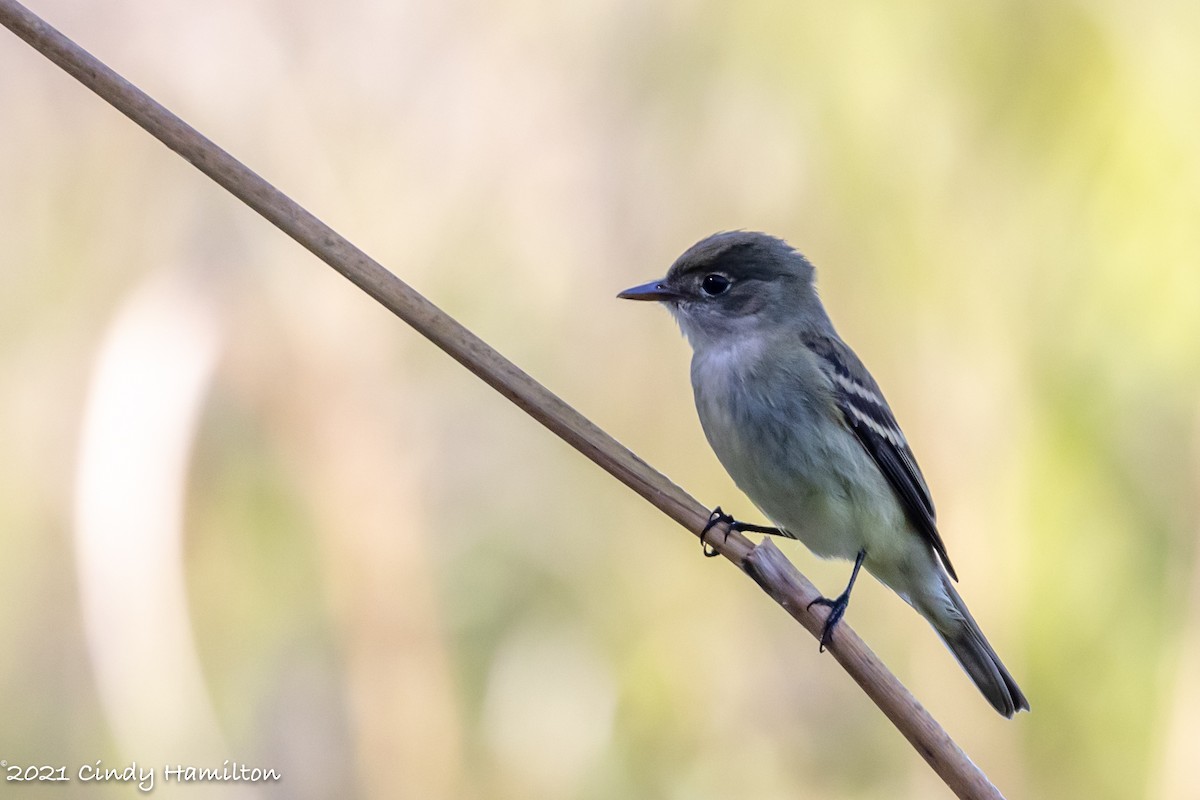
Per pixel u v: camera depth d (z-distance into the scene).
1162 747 10.87
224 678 11.43
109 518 10.67
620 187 12.23
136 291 11.55
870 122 12.00
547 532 11.93
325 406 11.60
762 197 12.08
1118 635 11.20
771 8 12.09
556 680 11.66
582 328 12.17
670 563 11.87
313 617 11.59
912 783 11.43
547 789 11.47
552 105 12.28
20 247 11.93
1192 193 11.73
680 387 12.08
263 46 12.17
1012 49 12.02
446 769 11.27
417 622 11.47
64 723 11.36
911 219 11.90
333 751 11.42
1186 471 11.35
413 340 11.92
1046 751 11.15
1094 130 11.91
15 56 12.09
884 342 11.86
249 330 11.57
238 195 6.64
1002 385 11.61
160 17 12.21
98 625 10.52
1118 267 11.79
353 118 12.20
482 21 12.32
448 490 11.87
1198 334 11.57
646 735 11.60
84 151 12.05
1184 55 11.82
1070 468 11.48
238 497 11.52
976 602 11.34
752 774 11.51
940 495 11.53
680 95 12.22
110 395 10.99
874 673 6.98
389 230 12.08
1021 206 11.91
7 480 11.62
